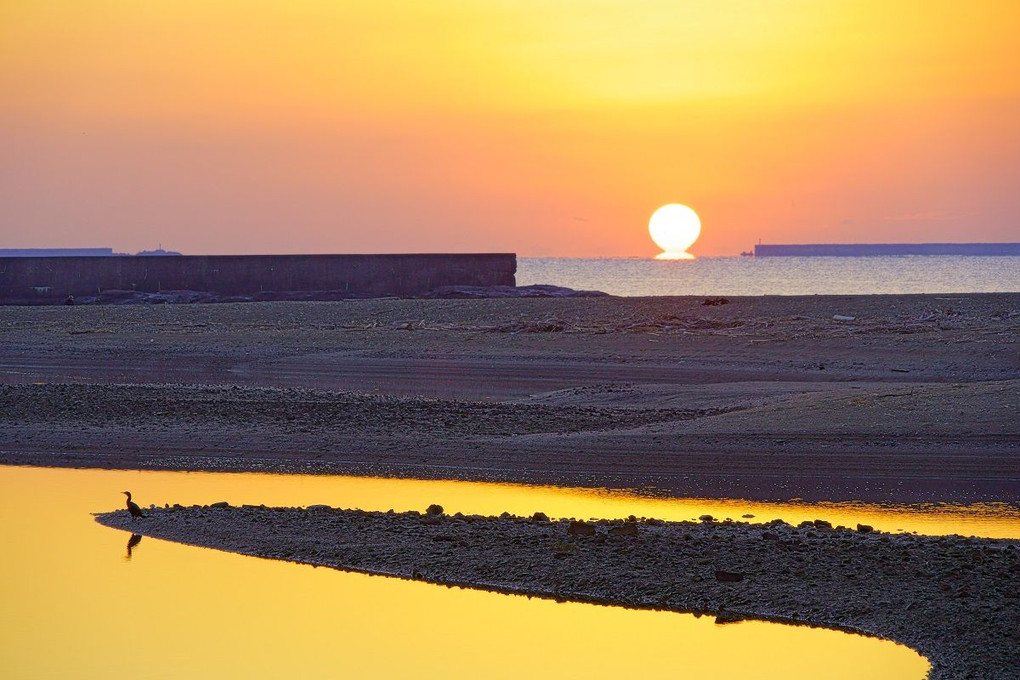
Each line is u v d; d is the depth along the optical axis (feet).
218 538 179.63
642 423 288.51
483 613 144.97
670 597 147.33
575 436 270.05
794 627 138.41
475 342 479.41
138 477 237.25
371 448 260.83
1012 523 193.26
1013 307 589.32
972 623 132.05
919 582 146.72
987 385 301.84
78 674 126.00
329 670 126.52
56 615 144.46
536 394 359.25
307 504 208.85
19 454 260.62
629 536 172.14
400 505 208.03
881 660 127.24
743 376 399.24
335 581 158.81
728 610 143.33
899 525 191.93
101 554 172.35
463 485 227.20
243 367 429.79
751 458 242.58
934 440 251.60
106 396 317.22
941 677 120.37
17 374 414.82
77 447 266.36
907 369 410.11
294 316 602.85
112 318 596.70
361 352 464.24
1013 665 121.90
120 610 146.20
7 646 134.21
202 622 142.10
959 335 473.26
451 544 171.83
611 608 147.84
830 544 165.07
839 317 551.59
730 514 200.44
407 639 136.67
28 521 193.88
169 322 578.25
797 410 284.20
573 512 201.57
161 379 398.83
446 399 347.97
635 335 488.02
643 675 124.77
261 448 262.67
